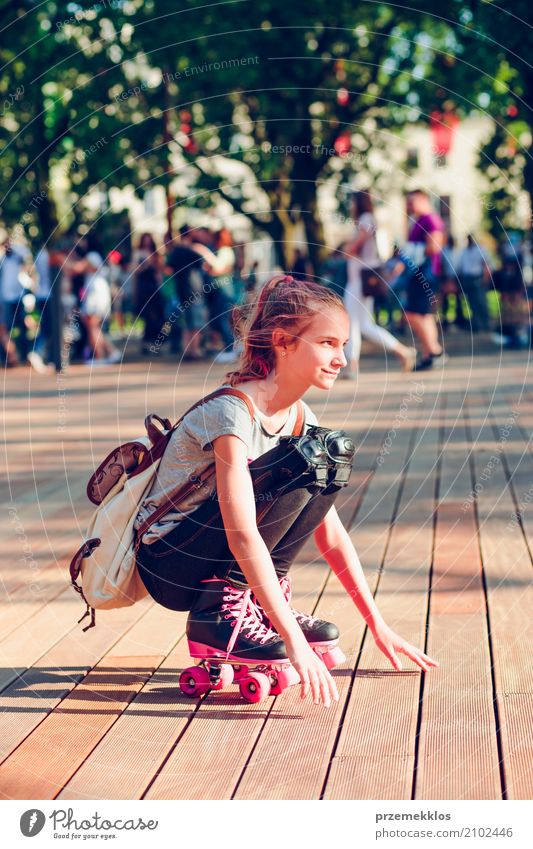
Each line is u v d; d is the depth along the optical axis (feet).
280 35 41.98
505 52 36.68
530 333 34.86
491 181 51.75
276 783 6.46
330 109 47.16
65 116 36.19
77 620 9.73
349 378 30.42
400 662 8.34
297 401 8.20
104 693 7.96
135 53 38.17
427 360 32.24
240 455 7.59
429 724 7.19
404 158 56.13
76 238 39.91
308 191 46.73
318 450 7.72
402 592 10.32
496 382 29.14
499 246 51.83
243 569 7.48
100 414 25.39
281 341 7.73
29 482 17.37
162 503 8.09
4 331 39.91
